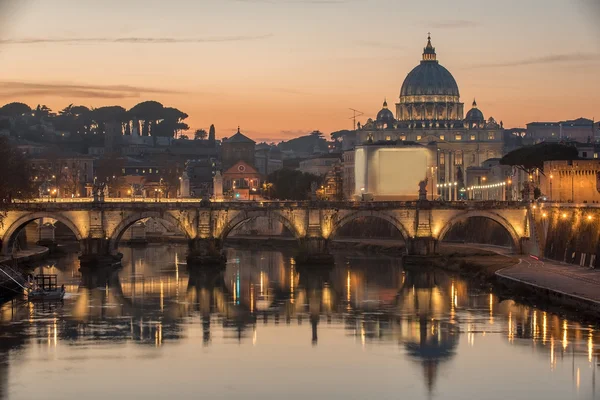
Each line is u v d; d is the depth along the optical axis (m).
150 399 184.75
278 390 189.88
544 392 187.62
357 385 192.62
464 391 188.50
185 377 198.00
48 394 187.38
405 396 186.25
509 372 199.50
